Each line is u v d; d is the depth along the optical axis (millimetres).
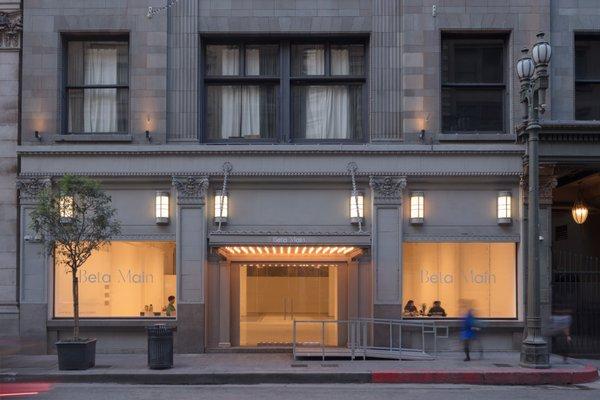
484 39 17500
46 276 16578
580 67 17469
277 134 17516
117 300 16906
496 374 13031
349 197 16969
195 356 15914
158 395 11680
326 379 13141
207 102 17734
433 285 17031
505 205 16766
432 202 17000
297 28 17266
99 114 17453
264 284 17375
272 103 17734
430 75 17000
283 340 17250
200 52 17453
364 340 15305
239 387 12625
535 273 14117
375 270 16594
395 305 16516
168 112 17062
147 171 16656
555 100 16984
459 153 16719
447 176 16781
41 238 14312
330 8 17297
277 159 16781
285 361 14961
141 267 16984
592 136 16188
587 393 11977
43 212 13594
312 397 11461
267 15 17281
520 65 14305
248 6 17312
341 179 16828
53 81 16969
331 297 17359
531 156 14281
